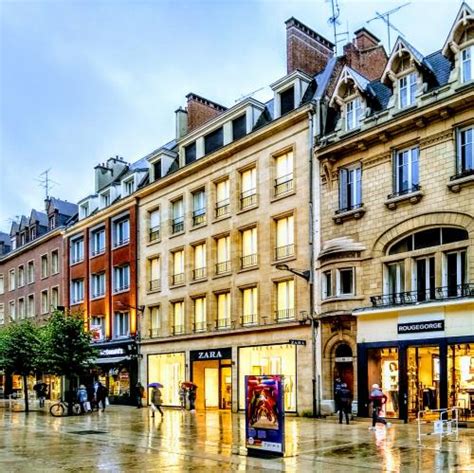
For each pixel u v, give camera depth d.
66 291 45.00
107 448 16.17
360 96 24.95
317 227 26.05
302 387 25.81
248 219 29.55
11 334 33.75
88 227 43.16
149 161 37.75
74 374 30.56
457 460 12.93
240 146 30.16
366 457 13.51
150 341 35.53
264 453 14.23
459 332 20.41
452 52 21.67
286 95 29.19
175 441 17.33
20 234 55.22
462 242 20.72
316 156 26.33
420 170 22.39
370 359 23.44
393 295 22.72
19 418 26.91
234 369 29.50
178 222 34.94
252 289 29.33
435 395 21.19
